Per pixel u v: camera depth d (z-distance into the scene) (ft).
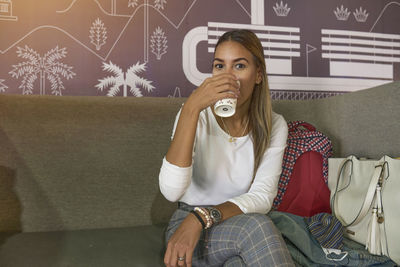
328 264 3.51
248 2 6.66
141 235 4.55
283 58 6.83
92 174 4.99
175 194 3.31
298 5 6.91
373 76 7.27
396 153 4.39
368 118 4.86
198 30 6.43
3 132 4.70
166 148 5.33
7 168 4.69
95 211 4.98
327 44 7.05
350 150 5.21
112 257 3.71
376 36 7.28
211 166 3.76
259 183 3.70
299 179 4.80
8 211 4.67
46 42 5.82
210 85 3.20
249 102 3.93
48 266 3.43
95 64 6.02
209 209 3.14
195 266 3.30
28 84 5.76
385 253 3.68
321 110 5.90
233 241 3.00
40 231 4.74
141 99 5.36
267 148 3.89
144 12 6.21
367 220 3.97
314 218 4.12
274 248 2.78
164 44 6.29
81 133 4.99
